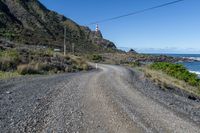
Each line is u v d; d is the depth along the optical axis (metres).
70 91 13.62
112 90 14.86
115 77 23.72
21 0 159.12
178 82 27.81
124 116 9.06
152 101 12.64
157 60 135.88
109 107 10.28
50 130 7.07
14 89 12.79
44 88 14.02
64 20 187.12
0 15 123.00
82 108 9.84
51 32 146.38
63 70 31.45
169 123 8.67
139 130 7.63
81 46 147.75
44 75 22.66
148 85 20.41
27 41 99.94
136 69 43.59
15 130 6.80
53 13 184.75
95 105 10.50
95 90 14.45
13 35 101.62
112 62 74.44
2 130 6.70
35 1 175.50
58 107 9.70
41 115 8.43
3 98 10.41
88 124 7.89
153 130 7.73
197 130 8.20
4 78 17.12
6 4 143.00
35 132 6.81
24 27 130.12
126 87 16.78
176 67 37.47
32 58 30.50
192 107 13.52
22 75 20.73
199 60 184.75
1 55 25.91
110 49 168.38
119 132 7.34
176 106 12.56
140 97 13.38
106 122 8.22
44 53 37.31
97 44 172.75
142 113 9.75
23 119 7.81
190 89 25.98
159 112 10.21
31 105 9.62
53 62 32.66
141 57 127.56
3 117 7.80
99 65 53.41
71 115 8.74
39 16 160.75
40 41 111.62
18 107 9.16
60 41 135.50
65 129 7.25
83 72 31.44
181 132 7.78
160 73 32.84
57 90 13.64
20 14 142.25
